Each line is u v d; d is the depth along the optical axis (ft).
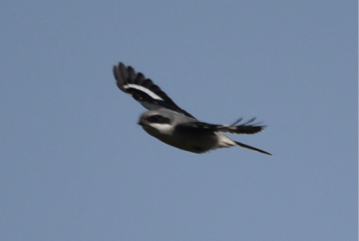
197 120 45.78
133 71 53.42
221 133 45.80
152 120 44.52
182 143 45.06
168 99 52.03
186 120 44.98
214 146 45.55
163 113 44.98
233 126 41.29
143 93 52.03
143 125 44.55
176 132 44.47
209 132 44.91
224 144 45.70
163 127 44.45
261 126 41.37
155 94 52.24
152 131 44.78
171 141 45.06
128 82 52.85
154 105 50.62
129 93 51.90
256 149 46.29
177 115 45.88
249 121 40.16
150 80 53.11
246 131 42.32
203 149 45.65
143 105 50.52
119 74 53.16
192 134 44.65
